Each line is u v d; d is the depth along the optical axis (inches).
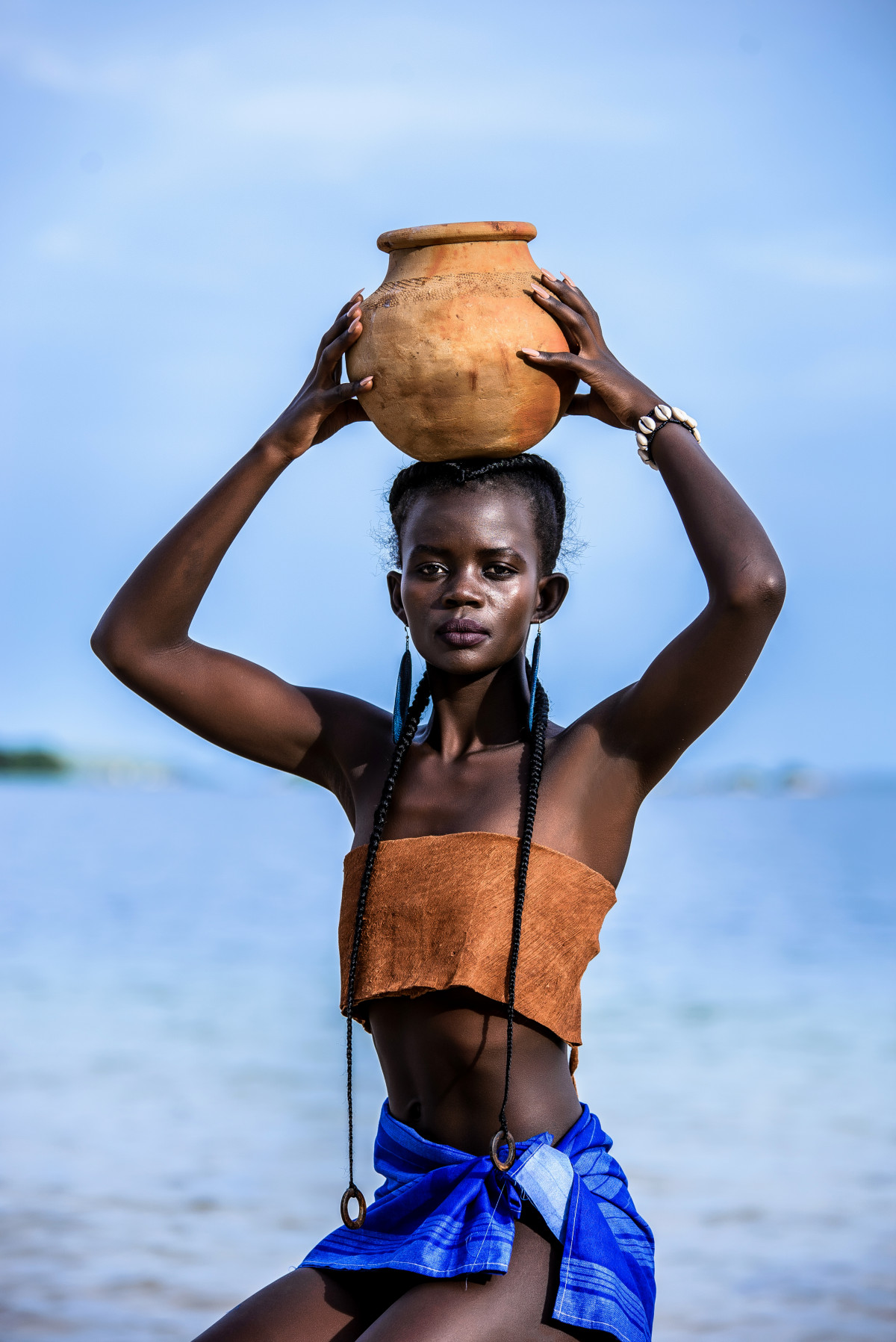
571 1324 100.5
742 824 2650.1
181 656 123.8
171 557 120.7
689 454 114.4
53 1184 351.3
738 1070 513.3
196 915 1011.9
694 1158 393.4
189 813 2984.7
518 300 114.0
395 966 109.9
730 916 1009.5
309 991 687.7
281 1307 107.7
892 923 961.5
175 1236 310.7
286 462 120.7
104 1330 253.4
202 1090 466.3
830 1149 399.5
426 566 115.0
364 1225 111.0
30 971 753.0
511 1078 108.3
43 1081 479.2
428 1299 100.4
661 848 1865.2
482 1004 108.3
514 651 115.8
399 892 110.8
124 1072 496.4
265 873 1376.7
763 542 108.7
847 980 725.9
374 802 119.0
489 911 108.2
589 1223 104.2
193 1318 259.8
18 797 4037.9
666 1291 287.9
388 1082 115.1
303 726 127.0
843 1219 334.0
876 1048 552.4
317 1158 380.2
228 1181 355.6
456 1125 109.7
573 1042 110.1
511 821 111.7
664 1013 637.9
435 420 113.5
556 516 121.3
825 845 1918.1
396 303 114.0
